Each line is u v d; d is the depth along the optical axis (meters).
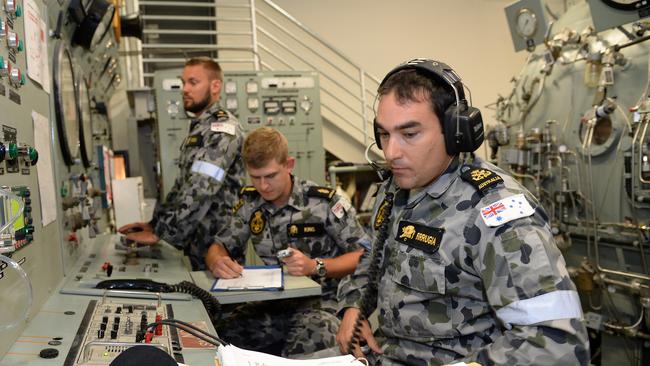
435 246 1.16
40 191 1.50
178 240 2.41
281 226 2.25
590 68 2.96
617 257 2.86
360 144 5.21
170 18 4.54
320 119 4.38
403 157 1.11
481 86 6.34
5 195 1.07
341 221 2.23
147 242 2.40
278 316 2.14
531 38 3.51
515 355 0.96
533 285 0.99
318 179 4.39
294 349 1.96
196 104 2.65
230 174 2.61
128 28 3.79
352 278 1.55
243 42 5.49
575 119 3.08
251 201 2.31
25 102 1.43
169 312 1.41
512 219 1.06
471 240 1.11
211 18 4.59
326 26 5.88
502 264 1.04
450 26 6.20
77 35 2.38
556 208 3.22
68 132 1.99
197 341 1.16
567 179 3.12
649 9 2.57
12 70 1.23
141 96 4.23
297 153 4.34
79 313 1.36
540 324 0.96
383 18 6.02
